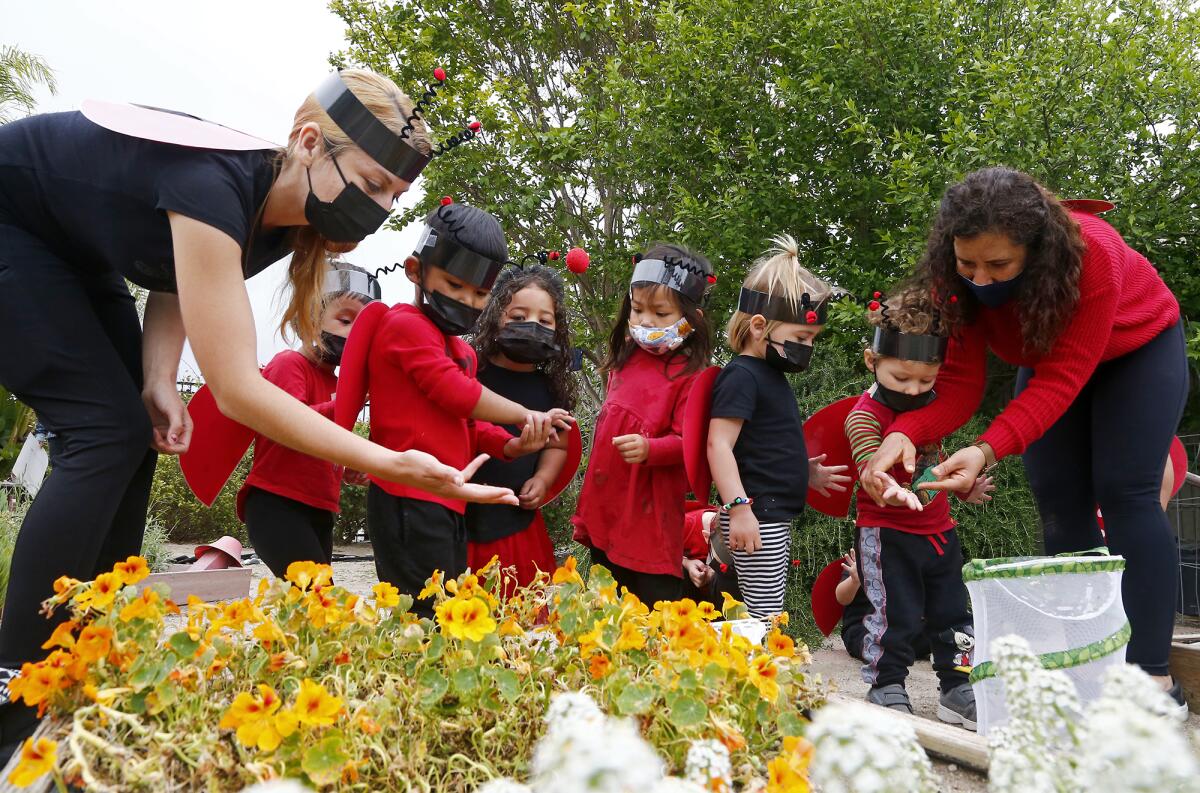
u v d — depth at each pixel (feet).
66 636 3.71
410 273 8.04
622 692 3.59
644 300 9.02
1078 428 8.14
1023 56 18.33
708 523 11.27
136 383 6.36
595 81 27.32
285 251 6.46
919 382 8.25
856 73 20.66
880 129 20.34
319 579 4.26
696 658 3.85
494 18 32.07
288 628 4.10
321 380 9.65
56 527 5.11
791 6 22.48
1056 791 2.57
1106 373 7.67
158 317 6.59
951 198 7.28
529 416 8.02
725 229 20.54
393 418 7.73
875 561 8.09
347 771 3.21
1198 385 16.66
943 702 7.98
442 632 3.73
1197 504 15.26
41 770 2.83
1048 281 6.97
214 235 5.01
